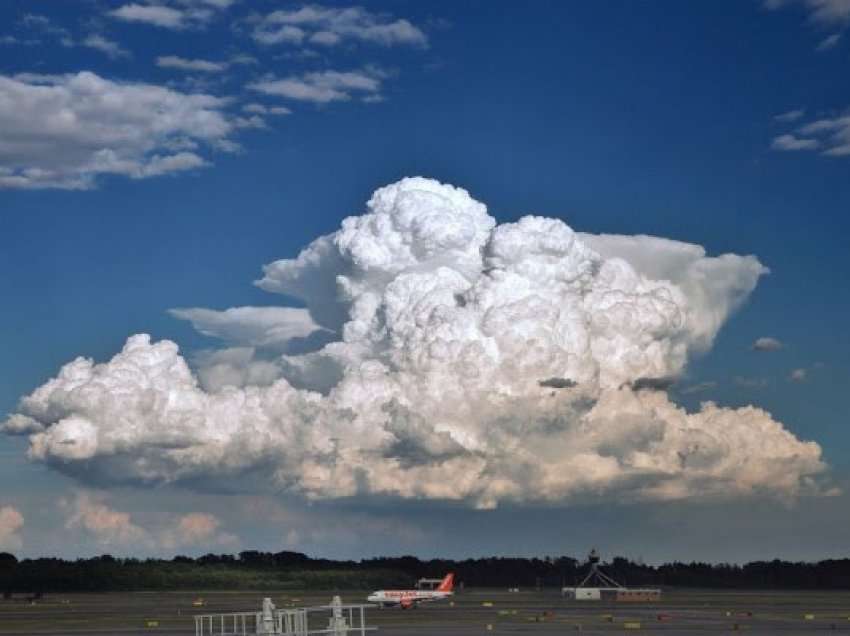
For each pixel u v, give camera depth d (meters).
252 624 185.00
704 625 187.88
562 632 167.62
